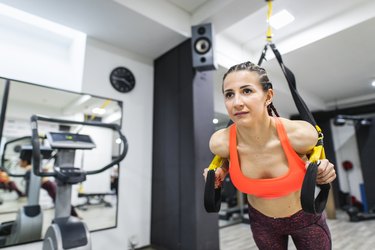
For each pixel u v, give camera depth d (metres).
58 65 2.72
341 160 6.52
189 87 2.82
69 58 2.80
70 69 2.78
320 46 3.30
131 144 3.09
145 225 3.05
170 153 2.97
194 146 2.65
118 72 3.10
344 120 5.67
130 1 2.39
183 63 2.96
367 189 5.83
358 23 2.79
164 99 3.21
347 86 4.91
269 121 0.76
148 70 3.43
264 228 0.98
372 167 5.83
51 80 2.65
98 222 2.71
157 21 2.59
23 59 2.52
